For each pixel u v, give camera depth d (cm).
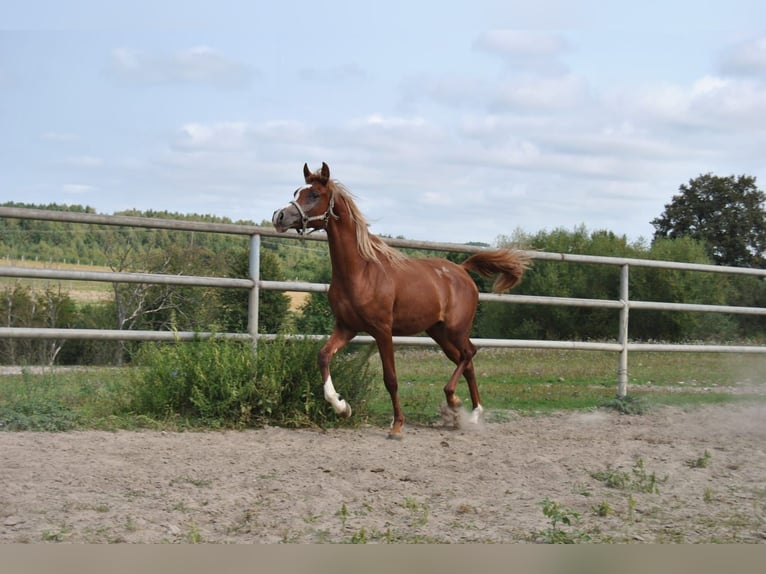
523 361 1761
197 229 711
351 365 729
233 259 1650
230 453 571
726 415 845
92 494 445
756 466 589
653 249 2948
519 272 815
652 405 880
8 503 418
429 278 716
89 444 570
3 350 1598
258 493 467
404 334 707
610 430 743
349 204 660
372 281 668
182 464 528
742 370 1416
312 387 705
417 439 667
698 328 2775
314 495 467
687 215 3809
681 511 460
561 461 588
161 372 684
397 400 674
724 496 497
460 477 529
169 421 662
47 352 1623
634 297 2834
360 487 490
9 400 666
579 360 1791
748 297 2852
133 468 509
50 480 467
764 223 3719
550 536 395
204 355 694
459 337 743
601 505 448
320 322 1418
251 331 742
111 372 821
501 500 472
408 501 453
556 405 891
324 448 608
